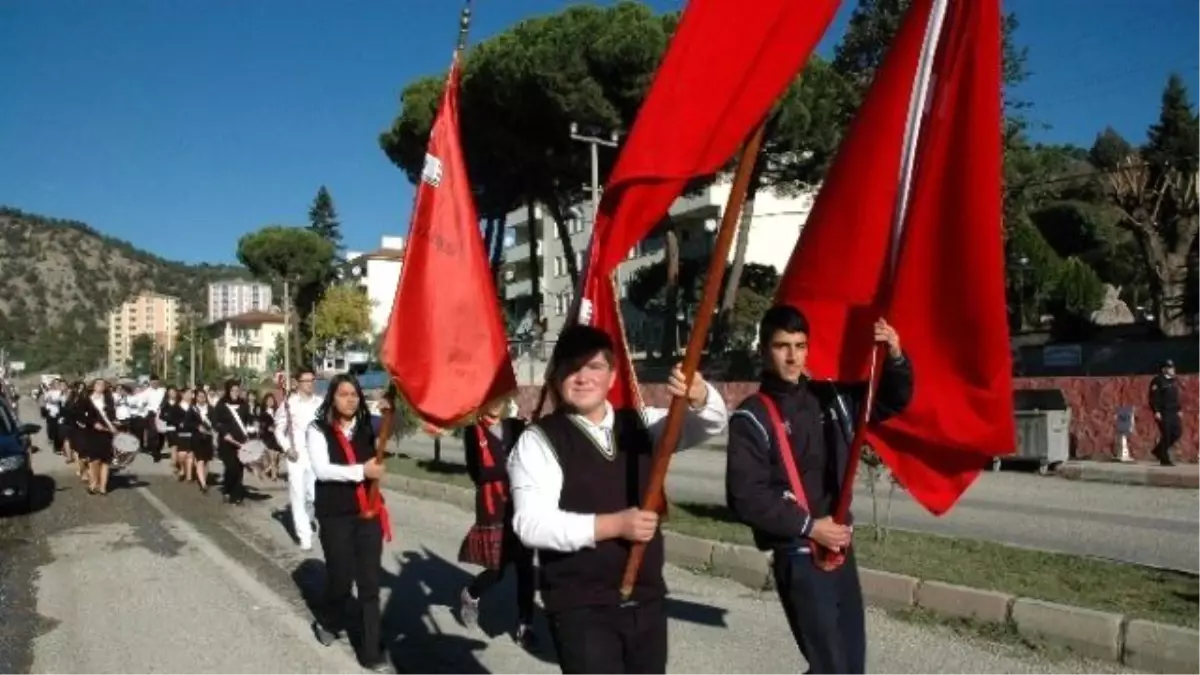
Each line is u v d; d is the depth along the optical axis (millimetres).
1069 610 6535
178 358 91562
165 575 9875
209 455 17484
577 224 57750
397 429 18984
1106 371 27141
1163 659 5988
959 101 4152
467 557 7617
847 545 4238
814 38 3775
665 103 3770
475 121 33625
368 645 6633
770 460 4258
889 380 4250
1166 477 17125
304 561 10625
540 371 39406
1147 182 32844
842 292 4527
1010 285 38750
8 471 14227
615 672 3570
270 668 6719
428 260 6211
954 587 7305
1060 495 15523
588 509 3590
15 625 7941
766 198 55969
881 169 4391
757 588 8656
